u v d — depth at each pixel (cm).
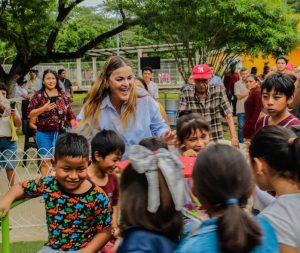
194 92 639
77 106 2302
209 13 1491
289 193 254
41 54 1648
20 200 314
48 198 303
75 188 300
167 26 1561
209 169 205
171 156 219
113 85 391
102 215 303
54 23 1555
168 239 214
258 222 204
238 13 1505
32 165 674
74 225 301
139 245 209
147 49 2392
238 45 1619
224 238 193
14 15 1465
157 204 210
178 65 1738
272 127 266
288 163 252
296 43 1712
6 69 2250
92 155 354
